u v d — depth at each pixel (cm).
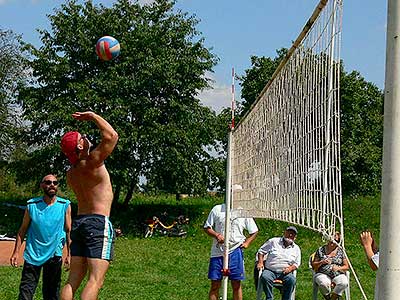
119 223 2947
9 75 3891
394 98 347
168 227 2867
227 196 970
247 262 1856
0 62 3900
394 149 346
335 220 469
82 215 660
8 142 3825
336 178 465
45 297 838
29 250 821
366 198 3334
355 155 3372
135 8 3316
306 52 583
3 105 3872
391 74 347
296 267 1020
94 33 3222
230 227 932
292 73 655
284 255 1020
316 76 538
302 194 587
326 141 487
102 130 653
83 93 3042
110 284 1373
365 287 1405
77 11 3272
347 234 2689
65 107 3080
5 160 3719
